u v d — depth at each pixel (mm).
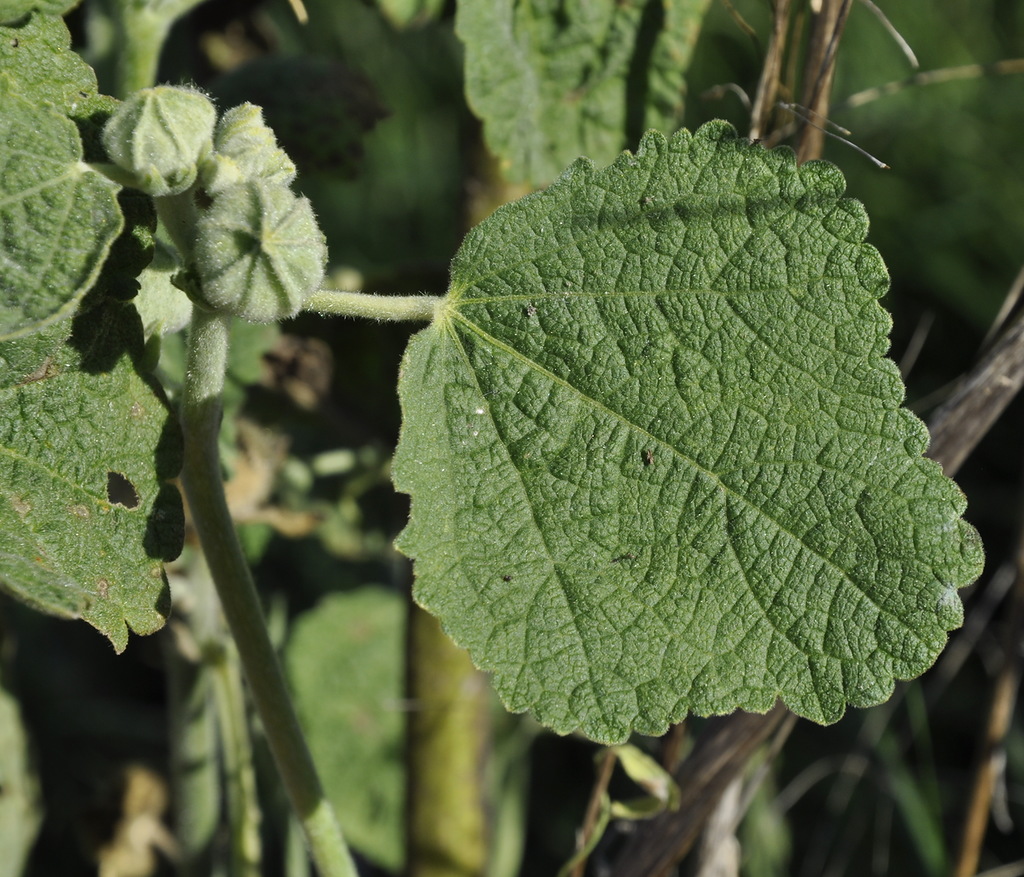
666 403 390
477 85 439
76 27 487
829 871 555
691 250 389
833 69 437
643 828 451
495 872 527
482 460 391
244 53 518
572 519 390
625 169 390
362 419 525
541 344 391
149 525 386
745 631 388
